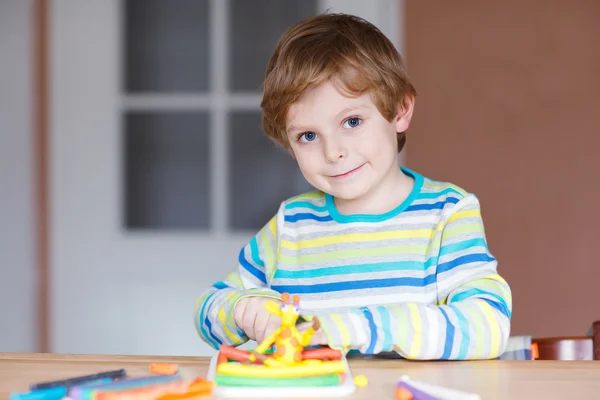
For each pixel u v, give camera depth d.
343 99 0.90
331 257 1.03
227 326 0.91
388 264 0.99
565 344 1.02
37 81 2.26
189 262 2.31
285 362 0.68
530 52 2.22
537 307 2.24
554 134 2.22
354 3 2.26
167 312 2.32
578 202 2.23
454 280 0.94
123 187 2.32
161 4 2.30
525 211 2.24
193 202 2.32
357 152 0.92
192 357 0.79
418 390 0.60
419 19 2.23
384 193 1.03
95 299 2.31
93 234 2.31
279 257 1.06
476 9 2.22
